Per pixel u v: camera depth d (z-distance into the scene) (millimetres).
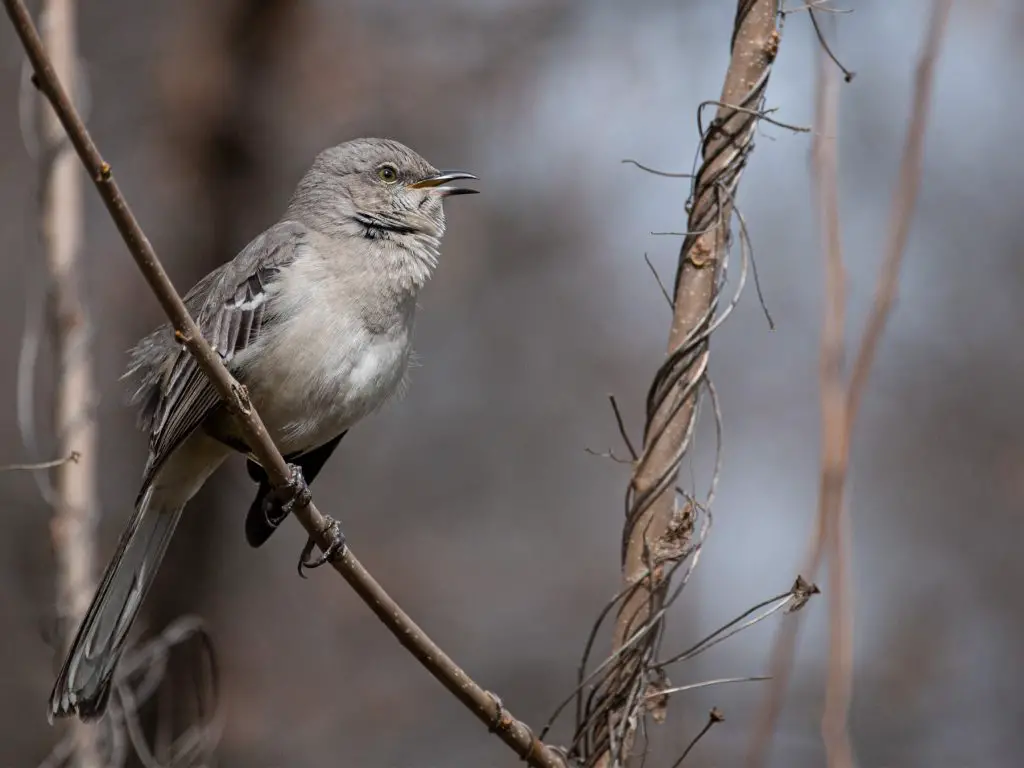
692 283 6043
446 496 15016
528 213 15445
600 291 15297
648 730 6215
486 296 15352
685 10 15406
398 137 15305
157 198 14570
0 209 14273
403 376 7949
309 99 14969
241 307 7273
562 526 14750
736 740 11703
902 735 12695
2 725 12430
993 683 12945
